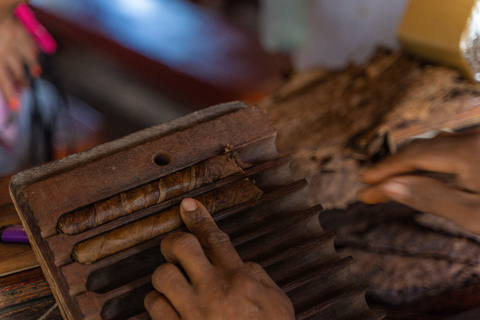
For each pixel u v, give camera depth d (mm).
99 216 591
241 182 624
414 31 852
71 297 572
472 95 818
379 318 611
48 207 591
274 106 980
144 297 585
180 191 610
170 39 1920
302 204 640
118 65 1911
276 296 565
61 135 1469
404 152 689
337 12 1219
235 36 1955
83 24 1918
